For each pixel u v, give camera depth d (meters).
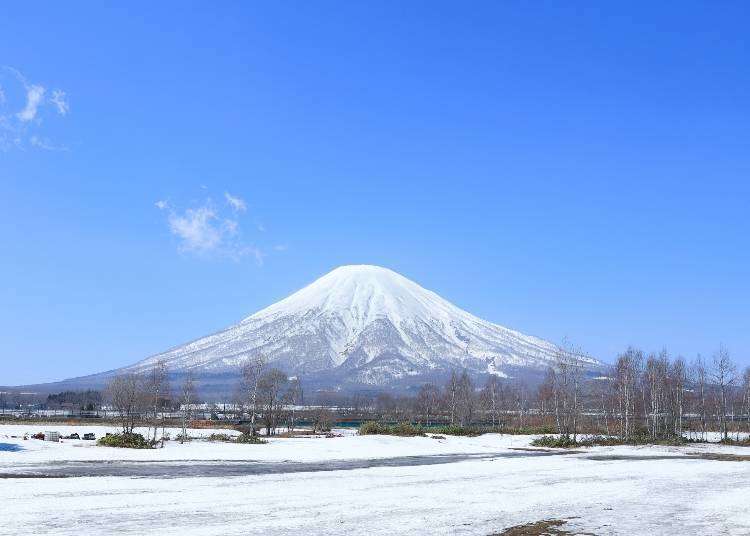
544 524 22.48
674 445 77.69
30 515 22.14
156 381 104.50
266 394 103.94
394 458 54.66
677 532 21.16
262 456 52.72
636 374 113.06
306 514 23.73
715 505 27.56
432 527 21.61
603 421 116.62
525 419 134.75
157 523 21.20
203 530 20.20
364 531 20.67
